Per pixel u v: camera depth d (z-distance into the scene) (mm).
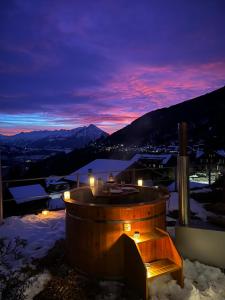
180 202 4008
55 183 20953
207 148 20922
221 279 3381
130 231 3420
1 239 4738
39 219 5898
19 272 3596
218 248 3691
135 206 3396
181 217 4008
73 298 3061
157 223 3729
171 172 17172
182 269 3240
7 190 18781
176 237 3908
